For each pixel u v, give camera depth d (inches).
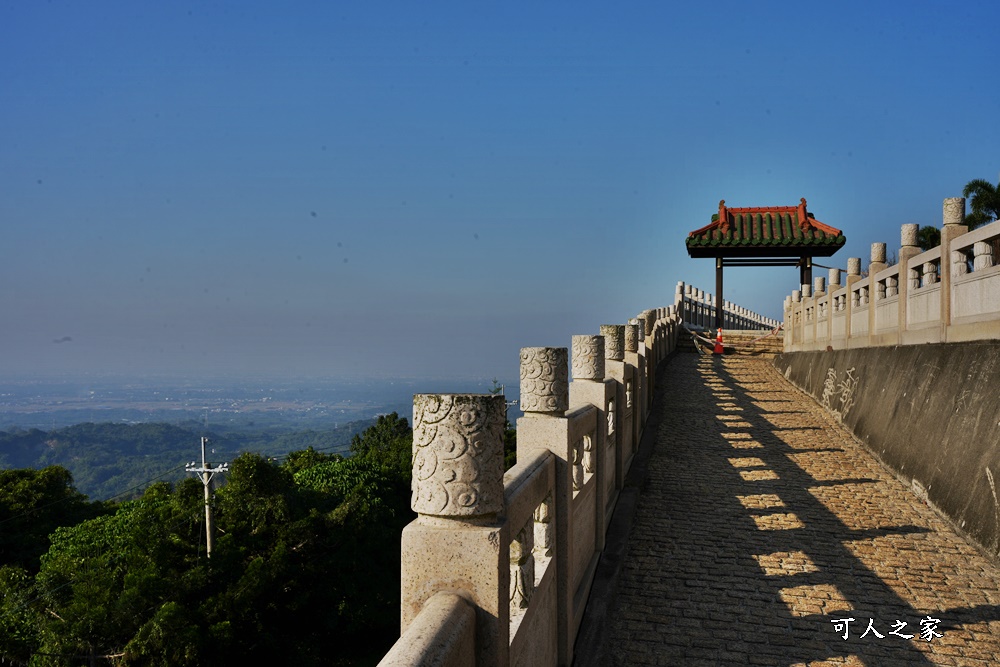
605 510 327.3
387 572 737.0
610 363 389.4
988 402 335.6
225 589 600.7
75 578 575.8
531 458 196.2
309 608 661.3
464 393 131.0
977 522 322.7
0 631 540.7
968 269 410.6
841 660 233.0
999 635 246.8
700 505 378.0
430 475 130.1
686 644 243.3
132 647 510.0
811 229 1026.7
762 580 290.7
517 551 167.6
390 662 97.8
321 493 796.6
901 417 438.9
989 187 1109.7
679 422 568.1
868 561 307.7
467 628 122.0
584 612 256.4
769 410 617.6
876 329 547.2
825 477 427.2
